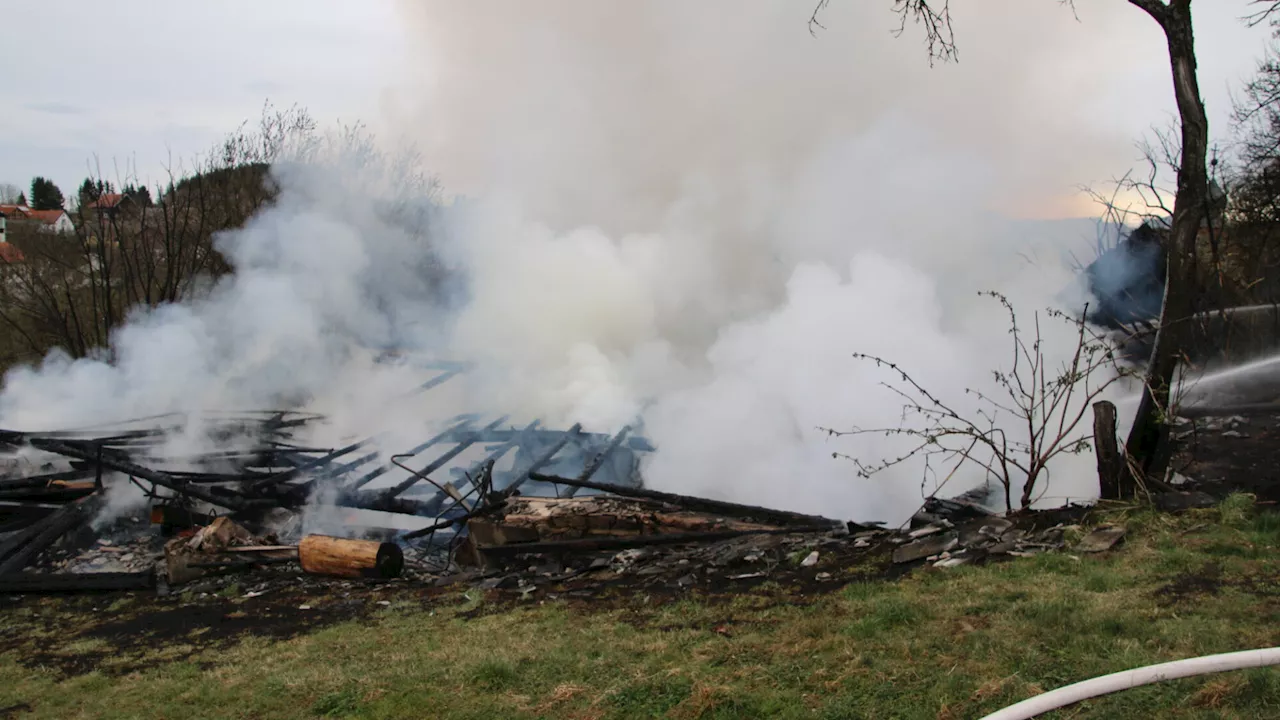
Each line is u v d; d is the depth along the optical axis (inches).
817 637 239.3
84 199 1128.2
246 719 238.4
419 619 323.9
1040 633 218.2
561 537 432.1
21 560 476.7
